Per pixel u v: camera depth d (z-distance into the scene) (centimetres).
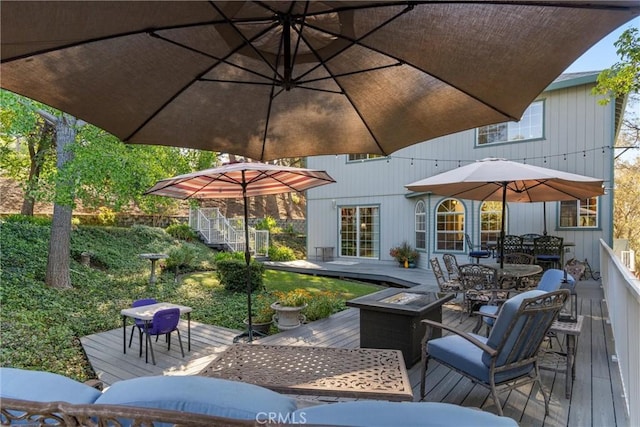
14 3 123
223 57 200
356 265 1239
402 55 186
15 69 166
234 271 846
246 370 243
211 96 222
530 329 260
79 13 138
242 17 172
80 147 656
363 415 115
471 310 571
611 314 509
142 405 122
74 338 523
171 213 1691
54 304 657
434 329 436
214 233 1527
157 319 417
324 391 215
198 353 455
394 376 234
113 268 1005
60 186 647
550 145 968
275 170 410
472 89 192
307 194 1476
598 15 133
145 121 221
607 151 902
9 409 120
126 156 671
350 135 256
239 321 614
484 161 529
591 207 922
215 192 520
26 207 1263
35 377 143
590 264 919
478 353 283
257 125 247
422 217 1170
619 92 680
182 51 188
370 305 398
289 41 175
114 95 197
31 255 857
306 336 497
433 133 235
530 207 989
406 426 110
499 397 311
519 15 142
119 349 471
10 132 629
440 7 149
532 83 174
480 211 1049
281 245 1706
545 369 322
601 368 371
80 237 1130
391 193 1263
